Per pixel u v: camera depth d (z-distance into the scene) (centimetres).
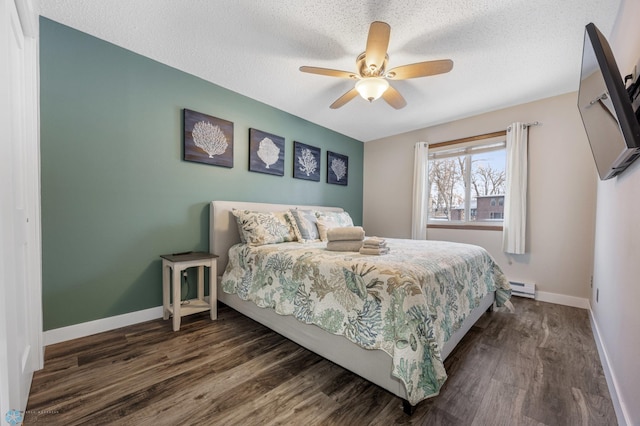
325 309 160
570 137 280
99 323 204
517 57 218
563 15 172
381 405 130
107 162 208
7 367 97
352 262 161
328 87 279
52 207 184
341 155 428
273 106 326
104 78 206
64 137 189
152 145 231
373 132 424
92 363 162
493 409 127
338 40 202
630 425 108
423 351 123
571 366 163
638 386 105
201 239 265
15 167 126
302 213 290
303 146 365
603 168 147
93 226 202
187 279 256
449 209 379
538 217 298
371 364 136
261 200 319
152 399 132
